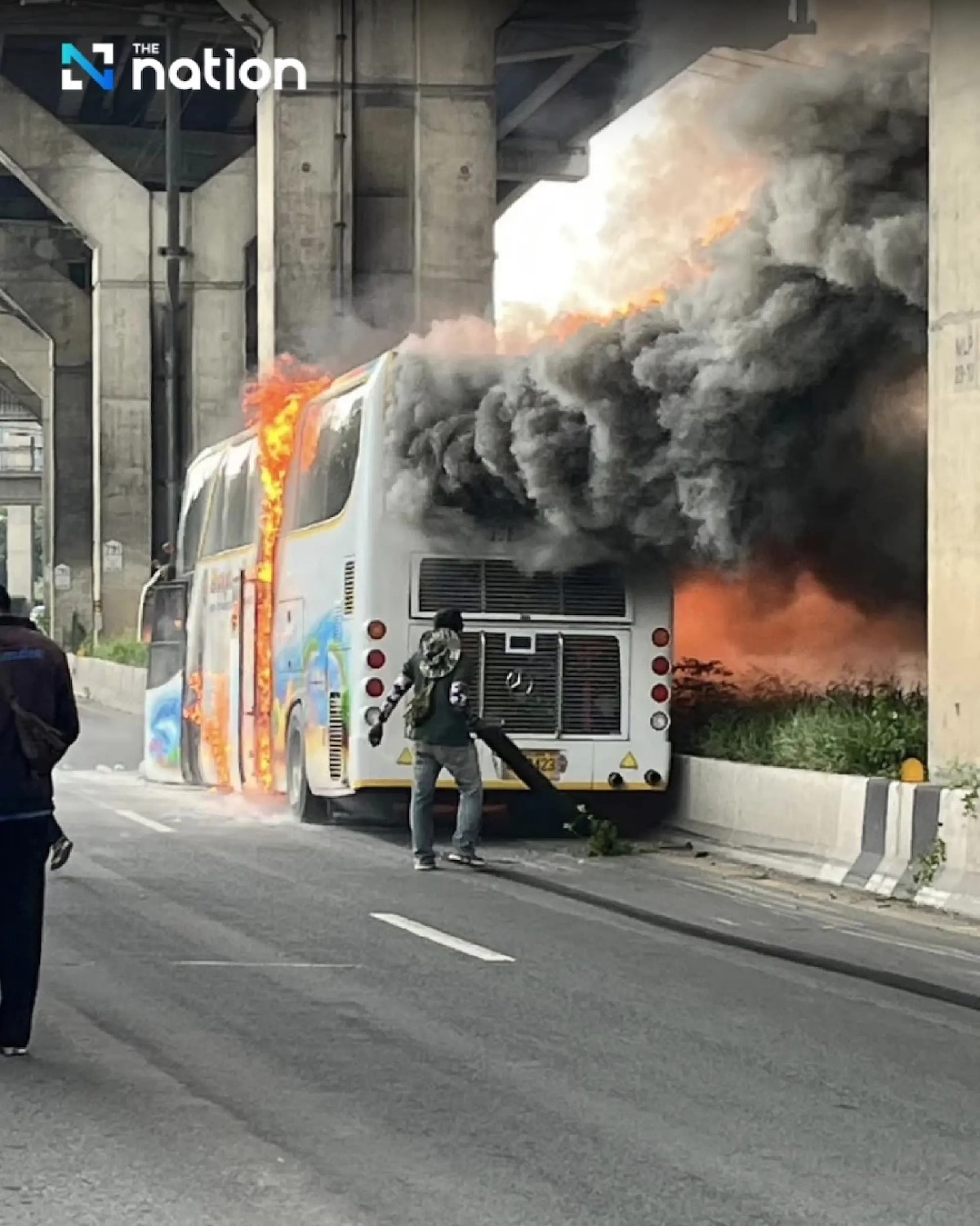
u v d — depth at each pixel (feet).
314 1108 25.81
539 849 58.85
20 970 28.60
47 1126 24.81
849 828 50.96
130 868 51.67
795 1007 34.09
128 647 164.04
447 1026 31.53
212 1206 21.38
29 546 443.73
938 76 52.49
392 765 57.98
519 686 58.90
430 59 106.01
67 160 173.37
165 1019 31.55
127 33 137.90
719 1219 21.16
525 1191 22.11
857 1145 24.57
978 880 45.52
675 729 63.46
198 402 171.94
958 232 51.65
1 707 28.32
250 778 72.08
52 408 218.59
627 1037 31.07
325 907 44.91
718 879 52.11
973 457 50.83
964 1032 32.22
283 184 104.99
